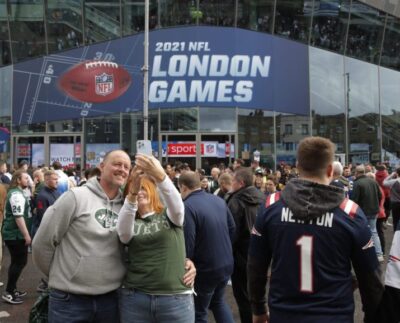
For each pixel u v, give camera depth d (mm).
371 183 9977
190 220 4598
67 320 3377
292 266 2668
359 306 6664
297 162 2854
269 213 2822
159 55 21250
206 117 21062
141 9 21578
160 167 3422
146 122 19391
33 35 22969
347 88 23266
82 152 22156
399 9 24250
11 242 7035
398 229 2938
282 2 22016
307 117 22375
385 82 24094
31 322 3689
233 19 21328
